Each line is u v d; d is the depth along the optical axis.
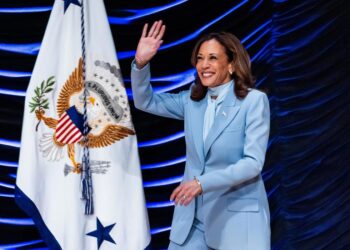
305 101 10.98
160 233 11.22
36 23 10.72
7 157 10.76
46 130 9.63
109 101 9.87
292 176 10.99
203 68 8.27
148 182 11.21
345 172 10.95
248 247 7.87
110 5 10.95
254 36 10.91
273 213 11.00
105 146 9.80
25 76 10.74
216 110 8.38
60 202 9.62
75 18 9.89
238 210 7.99
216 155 8.09
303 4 10.98
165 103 9.05
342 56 10.97
